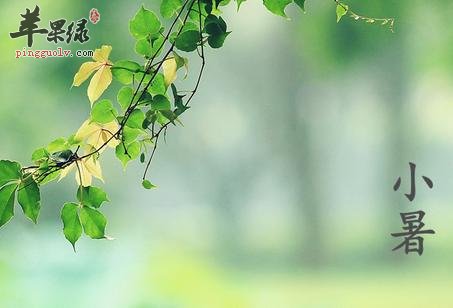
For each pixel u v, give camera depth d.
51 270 25.00
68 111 31.53
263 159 36.44
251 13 34.00
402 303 35.28
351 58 33.75
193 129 35.22
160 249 34.59
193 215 36.44
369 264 37.53
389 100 35.03
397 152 36.31
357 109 35.59
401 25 32.47
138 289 24.92
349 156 36.91
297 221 37.75
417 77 34.19
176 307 25.53
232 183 36.66
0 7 29.50
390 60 33.75
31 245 28.00
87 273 25.17
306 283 37.38
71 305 23.52
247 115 35.75
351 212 37.66
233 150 36.19
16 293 23.73
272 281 37.53
